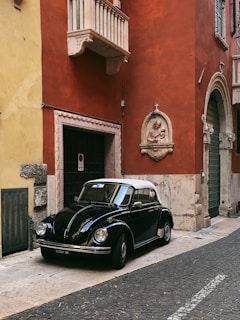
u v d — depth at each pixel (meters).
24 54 8.35
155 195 9.44
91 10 9.52
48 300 5.41
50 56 9.14
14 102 8.07
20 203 8.15
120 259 7.08
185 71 11.71
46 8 9.03
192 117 11.57
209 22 12.99
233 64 15.83
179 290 5.89
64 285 6.09
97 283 6.21
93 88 10.86
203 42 12.34
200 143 12.03
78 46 9.62
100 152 12.09
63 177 9.59
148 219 8.54
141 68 12.38
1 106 7.74
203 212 12.27
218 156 15.49
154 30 12.20
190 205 11.56
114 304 5.25
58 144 9.30
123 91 12.49
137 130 12.38
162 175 11.96
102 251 6.77
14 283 6.16
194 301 5.39
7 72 7.91
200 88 12.06
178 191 11.70
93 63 10.84
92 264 7.40
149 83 12.24
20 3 8.23
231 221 13.98
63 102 9.57
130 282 6.28
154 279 6.48
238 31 17.00
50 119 9.11
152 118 12.15
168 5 12.01
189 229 11.56
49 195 9.01
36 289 5.88
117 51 10.79
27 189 8.34
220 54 14.25
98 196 8.31
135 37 12.48
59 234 7.02
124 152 12.57
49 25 9.12
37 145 8.66
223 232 11.55
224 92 14.80
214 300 5.44
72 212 7.52
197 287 6.05
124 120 12.56
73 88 9.96
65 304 5.25
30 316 4.83
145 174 12.22
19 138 8.19
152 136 12.04
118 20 10.89
